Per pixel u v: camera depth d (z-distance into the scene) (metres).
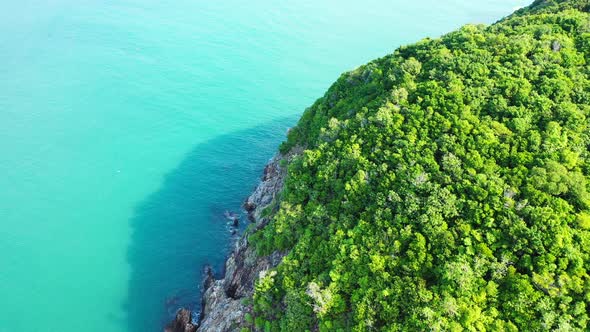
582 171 48.47
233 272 66.50
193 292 69.62
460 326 41.81
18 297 66.50
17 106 103.88
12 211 79.88
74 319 64.50
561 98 55.75
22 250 73.38
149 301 67.69
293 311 50.19
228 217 83.12
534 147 50.75
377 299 45.84
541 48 63.12
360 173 54.94
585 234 43.66
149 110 108.19
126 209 83.06
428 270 46.44
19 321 63.50
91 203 83.38
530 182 47.75
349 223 53.06
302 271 53.16
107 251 74.88
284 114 112.19
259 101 115.44
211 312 62.31
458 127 54.75
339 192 56.75
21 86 110.38
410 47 75.94
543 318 40.28
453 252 46.09
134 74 119.75
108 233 78.06
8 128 97.69
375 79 71.19
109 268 72.12
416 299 44.25
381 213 51.00
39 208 81.19
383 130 58.66
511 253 44.34
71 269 71.25
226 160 96.88
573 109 53.62
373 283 47.00
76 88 112.12
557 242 42.88
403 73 66.44
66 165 90.88
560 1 79.75
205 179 91.44
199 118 107.69
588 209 45.03
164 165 93.81
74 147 95.31
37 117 101.69
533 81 58.78
